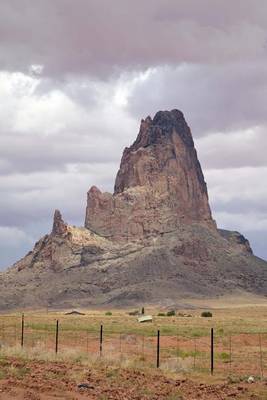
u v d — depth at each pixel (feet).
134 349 218.38
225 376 149.18
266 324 398.83
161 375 141.90
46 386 110.52
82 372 132.77
